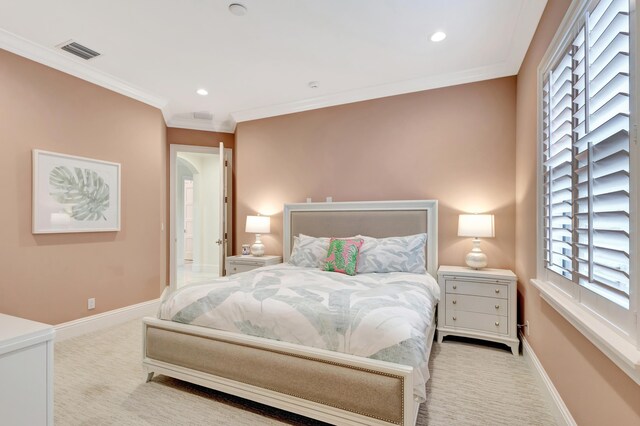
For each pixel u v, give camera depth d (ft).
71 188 10.12
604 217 4.29
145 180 12.66
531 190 8.28
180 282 19.30
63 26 8.25
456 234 11.08
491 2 7.38
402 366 5.03
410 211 11.49
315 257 11.15
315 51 9.56
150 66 10.41
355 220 12.30
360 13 7.81
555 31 6.35
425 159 11.57
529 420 5.99
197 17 7.91
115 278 11.51
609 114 4.23
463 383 7.38
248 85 11.91
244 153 15.12
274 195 14.39
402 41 9.02
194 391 6.98
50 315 9.64
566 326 5.61
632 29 3.59
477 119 10.85
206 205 22.25
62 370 7.92
